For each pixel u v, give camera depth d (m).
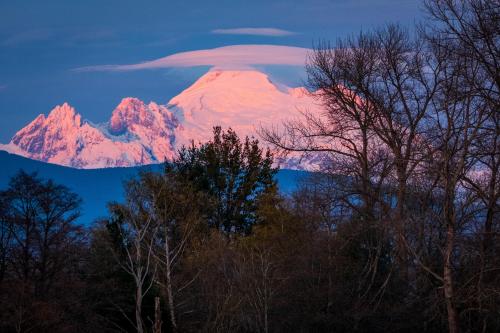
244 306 175.00
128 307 190.12
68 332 191.00
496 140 127.25
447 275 121.75
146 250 195.25
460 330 133.25
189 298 180.62
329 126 171.62
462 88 131.50
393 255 158.75
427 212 141.12
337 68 169.00
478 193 126.00
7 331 184.50
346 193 162.12
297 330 171.88
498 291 119.62
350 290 169.75
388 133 165.62
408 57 162.25
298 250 181.88
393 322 158.12
